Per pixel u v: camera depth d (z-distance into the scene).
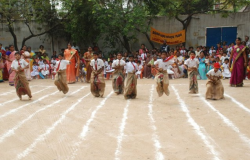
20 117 7.05
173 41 19.59
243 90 10.59
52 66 16.75
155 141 5.22
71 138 5.44
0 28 20.17
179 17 19.75
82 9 17.95
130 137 5.45
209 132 5.69
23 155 4.67
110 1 18.03
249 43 16.55
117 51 19.64
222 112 7.31
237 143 5.05
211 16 19.28
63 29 20.06
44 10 19.05
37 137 5.54
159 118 6.82
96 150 4.82
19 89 9.18
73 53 13.87
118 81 10.17
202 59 15.05
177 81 13.88
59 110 7.78
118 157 4.51
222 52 15.88
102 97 9.77
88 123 6.44
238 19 18.86
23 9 18.11
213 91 9.05
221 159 4.38
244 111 7.37
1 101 9.20
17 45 20.45
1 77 14.48
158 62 8.84
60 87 10.12
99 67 9.73
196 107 7.94
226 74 14.89
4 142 5.28
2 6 17.50
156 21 20.03
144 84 12.95
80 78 14.83
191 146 4.94
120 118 6.86
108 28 17.97
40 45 20.09
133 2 18.14
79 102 8.93
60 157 4.55
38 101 9.16
